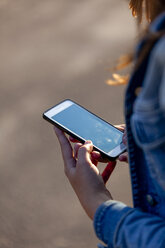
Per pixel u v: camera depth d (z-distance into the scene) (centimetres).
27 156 448
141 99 80
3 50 618
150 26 85
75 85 536
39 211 393
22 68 579
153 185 96
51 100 521
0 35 648
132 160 98
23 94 533
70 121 160
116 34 622
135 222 94
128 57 91
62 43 618
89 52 593
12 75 568
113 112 491
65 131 158
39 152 452
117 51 586
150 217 94
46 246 364
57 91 533
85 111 162
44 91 535
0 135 477
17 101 523
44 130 477
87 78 543
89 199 108
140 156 98
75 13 683
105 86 526
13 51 613
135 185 100
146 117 80
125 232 93
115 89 519
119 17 660
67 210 390
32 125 485
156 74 76
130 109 93
